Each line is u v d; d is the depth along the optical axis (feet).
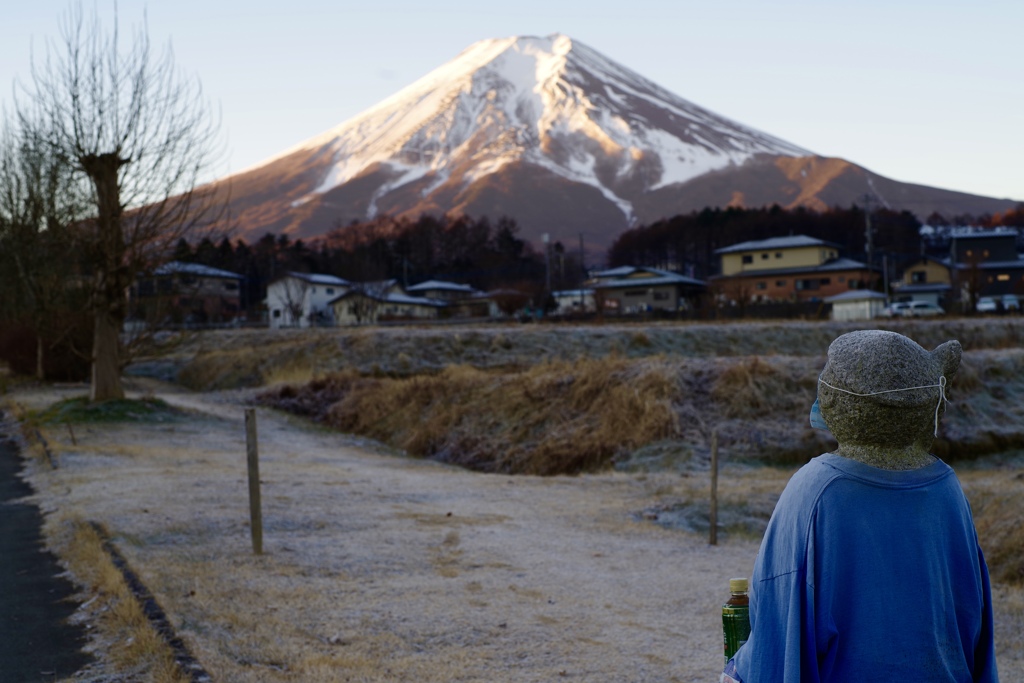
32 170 102.58
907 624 8.00
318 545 36.81
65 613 26.63
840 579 8.09
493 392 90.63
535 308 297.94
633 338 140.87
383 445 90.99
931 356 8.46
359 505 47.42
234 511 42.86
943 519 8.29
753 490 52.60
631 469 70.33
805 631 8.14
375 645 24.64
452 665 23.13
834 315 230.89
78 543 34.27
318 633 25.46
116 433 77.97
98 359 91.86
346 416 100.78
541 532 42.04
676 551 38.70
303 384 115.03
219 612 26.45
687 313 216.54
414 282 463.83
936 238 491.31
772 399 78.74
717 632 26.53
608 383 83.41
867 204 312.29
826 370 8.57
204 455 67.51
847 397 8.29
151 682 20.90
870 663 7.97
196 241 107.24
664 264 633.61
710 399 79.41
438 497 52.16
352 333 148.36
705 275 586.45
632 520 45.80
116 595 27.43
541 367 96.07
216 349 168.96
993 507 39.81
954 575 8.44
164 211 86.99
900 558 8.05
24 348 146.51
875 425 8.20
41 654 23.20
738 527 44.32
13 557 33.76
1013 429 76.43
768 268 318.45
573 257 565.12
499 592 30.63
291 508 44.80
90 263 89.61
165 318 101.50
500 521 44.52
